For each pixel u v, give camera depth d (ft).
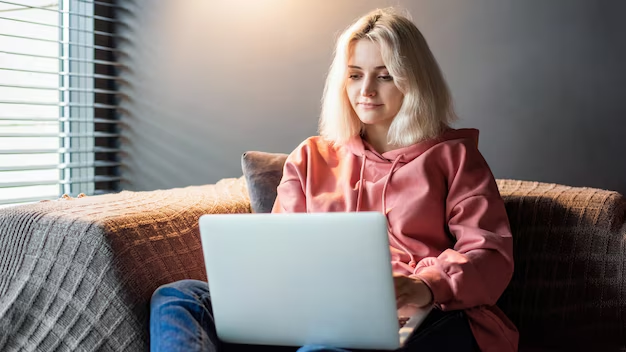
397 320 3.46
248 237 3.58
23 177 8.18
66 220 4.59
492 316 4.45
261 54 7.77
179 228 5.00
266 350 4.10
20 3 7.70
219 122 8.14
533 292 5.23
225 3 7.98
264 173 5.71
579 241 5.05
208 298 4.24
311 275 3.51
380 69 4.93
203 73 8.19
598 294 4.92
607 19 5.80
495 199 4.68
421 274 4.09
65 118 8.09
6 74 7.88
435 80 5.06
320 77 7.38
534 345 5.13
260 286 3.65
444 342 4.10
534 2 6.12
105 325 4.36
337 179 5.20
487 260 4.31
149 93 8.60
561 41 6.02
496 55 6.35
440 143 4.94
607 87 5.85
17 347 4.58
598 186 5.96
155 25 8.48
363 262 3.39
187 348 3.71
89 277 4.40
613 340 4.87
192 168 8.38
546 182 6.21
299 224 3.45
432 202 4.79
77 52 8.64
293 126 7.62
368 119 5.01
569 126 6.05
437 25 6.64
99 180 8.71
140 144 8.73
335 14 7.23
